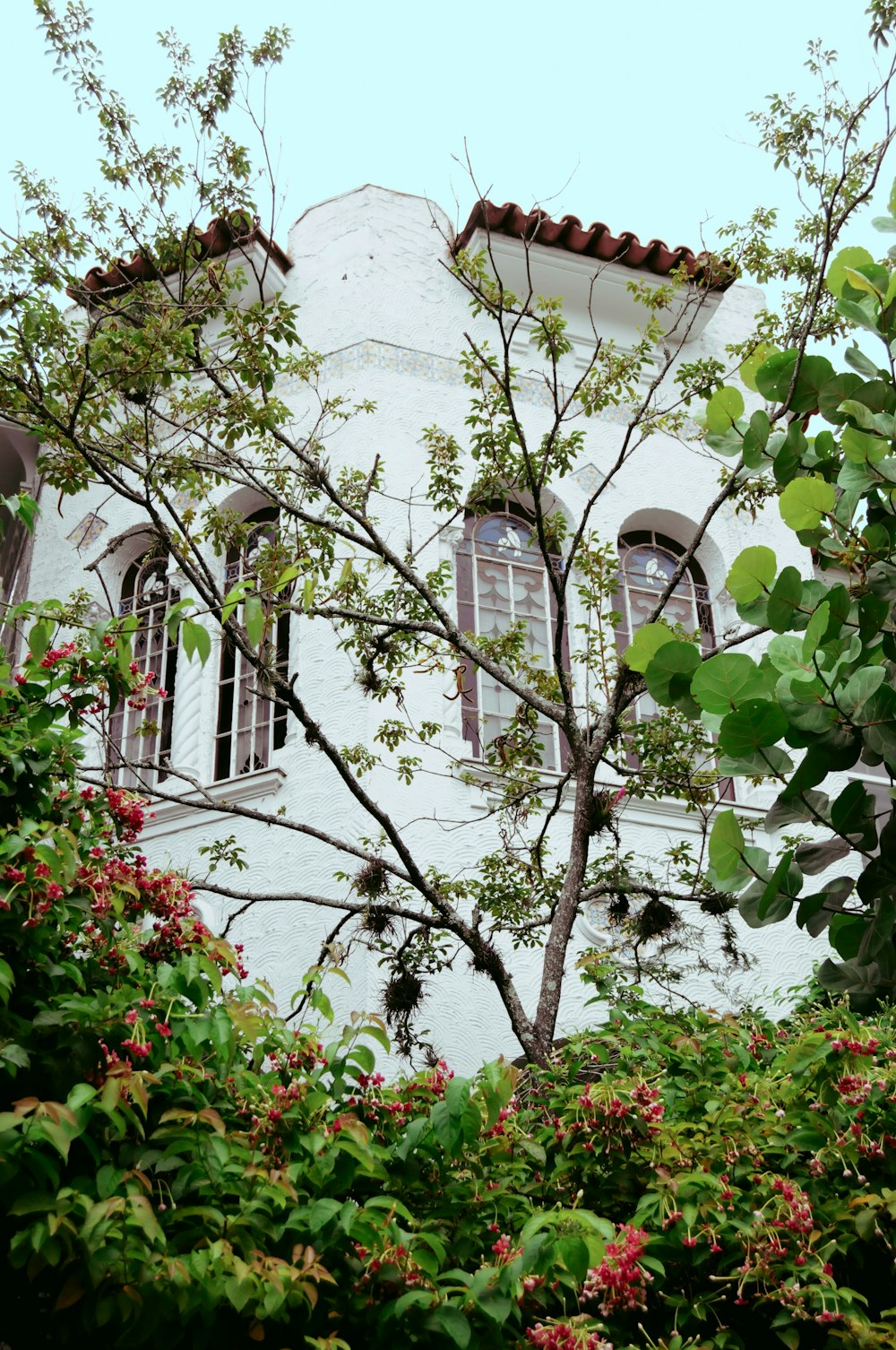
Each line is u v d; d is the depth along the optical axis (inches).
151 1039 164.4
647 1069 217.8
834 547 213.8
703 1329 187.8
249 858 387.2
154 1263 146.9
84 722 207.8
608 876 325.4
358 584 332.8
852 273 228.8
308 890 375.6
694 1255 183.5
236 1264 146.9
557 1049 244.4
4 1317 161.8
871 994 201.0
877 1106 195.9
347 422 438.3
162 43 326.3
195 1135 160.7
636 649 199.3
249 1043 182.5
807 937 402.6
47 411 290.0
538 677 340.2
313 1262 152.5
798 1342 180.1
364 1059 178.1
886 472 209.5
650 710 433.4
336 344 458.3
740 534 475.2
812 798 198.4
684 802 412.8
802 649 184.9
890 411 221.5
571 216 469.7
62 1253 151.0
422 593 307.7
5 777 185.2
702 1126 196.9
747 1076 209.0
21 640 439.5
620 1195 190.9
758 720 184.5
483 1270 159.3
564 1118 194.2
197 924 188.5
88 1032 163.0
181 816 400.8
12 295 310.2
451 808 387.2
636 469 471.2
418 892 367.9
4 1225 160.7
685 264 336.5
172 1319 153.3
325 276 474.6
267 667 288.5
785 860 192.2
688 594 466.0
